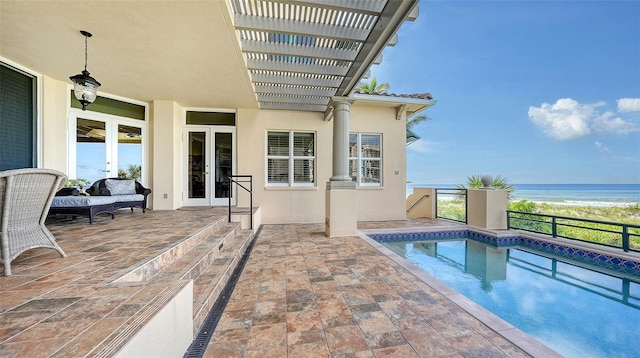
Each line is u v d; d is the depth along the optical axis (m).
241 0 2.90
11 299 1.44
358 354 1.60
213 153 6.23
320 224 6.19
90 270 1.90
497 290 3.21
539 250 5.05
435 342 1.72
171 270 2.32
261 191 6.19
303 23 3.19
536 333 2.29
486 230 5.66
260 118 6.21
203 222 4.01
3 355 0.97
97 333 1.11
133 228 3.51
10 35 3.17
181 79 4.51
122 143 5.50
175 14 2.79
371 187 6.70
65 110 4.65
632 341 2.16
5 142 3.85
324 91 5.19
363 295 2.41
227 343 1.71
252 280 2.77
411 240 5.72
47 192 2.03
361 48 3.63
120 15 2.80
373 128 6.74
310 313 2.09
